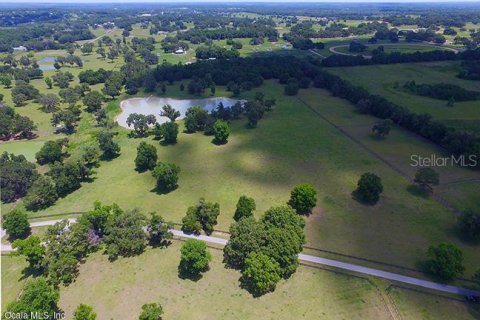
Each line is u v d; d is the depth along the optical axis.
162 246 85.94
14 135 155.50
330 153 129.00
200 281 75.75
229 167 120.62
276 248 75.19
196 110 155.00
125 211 94.00
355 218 93.81
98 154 126.19
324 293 72.31
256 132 148.38
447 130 131.88
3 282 78.06
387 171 116.25
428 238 86.44
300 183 110.44
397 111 153.00
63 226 83.94
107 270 79.19
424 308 68.69
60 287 75.06
